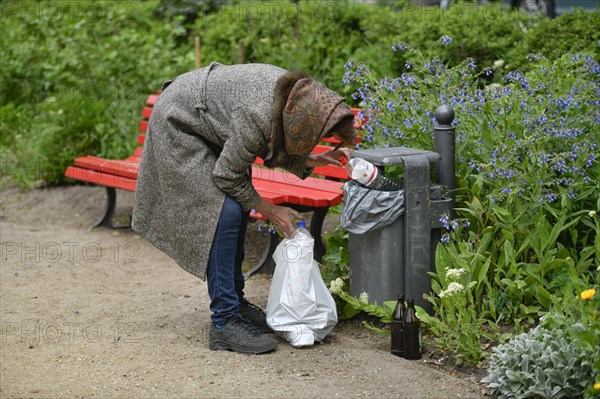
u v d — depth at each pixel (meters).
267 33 13.94
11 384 6.28
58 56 14.57
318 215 8.82
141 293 8.64
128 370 6.50
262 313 7.38
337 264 7.84
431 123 7.70
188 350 6.89
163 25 16.47
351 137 6.39
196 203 6.58
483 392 6.00
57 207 12.06
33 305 8.23
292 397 5.95
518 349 5.93
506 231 6.93
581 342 5.67
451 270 6.59
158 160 6.66
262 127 6.23
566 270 6.93
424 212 6.95
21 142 13.65
